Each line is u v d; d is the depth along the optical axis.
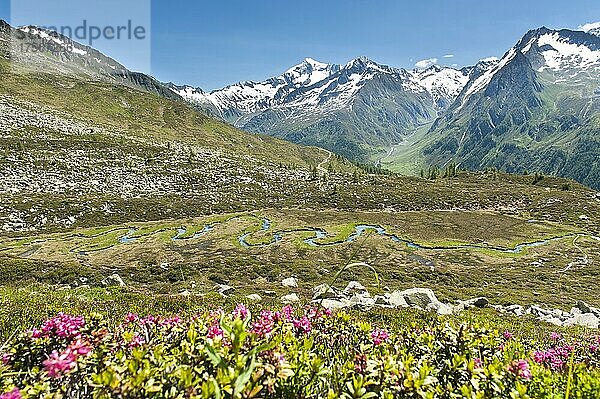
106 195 92.06
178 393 3.05
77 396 3.73
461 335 5.14
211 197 99.75
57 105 180.25
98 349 4.20
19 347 4.43
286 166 164.50
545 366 5.59
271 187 117.38
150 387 2.96
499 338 5.59
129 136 156.62
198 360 3.62
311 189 119.19
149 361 3.45
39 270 34.12
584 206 104.94
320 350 5.00
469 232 76.69
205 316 5.02
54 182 93.25
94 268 39.84
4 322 9.73
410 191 120.75
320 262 51.62
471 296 35.81
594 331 19.92
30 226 69.62
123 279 37.69
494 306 29.45
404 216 87.44
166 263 46.75
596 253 65.19
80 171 102.62
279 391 3.39
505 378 4.02
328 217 81.94
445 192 120.38
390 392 3.27
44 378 3.60
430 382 3.53
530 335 15.20
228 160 147.62
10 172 93.00
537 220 91.56
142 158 123.06
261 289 33.75
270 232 68.50
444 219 86.56
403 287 40.75
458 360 4.14
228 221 75.25
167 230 67.94
